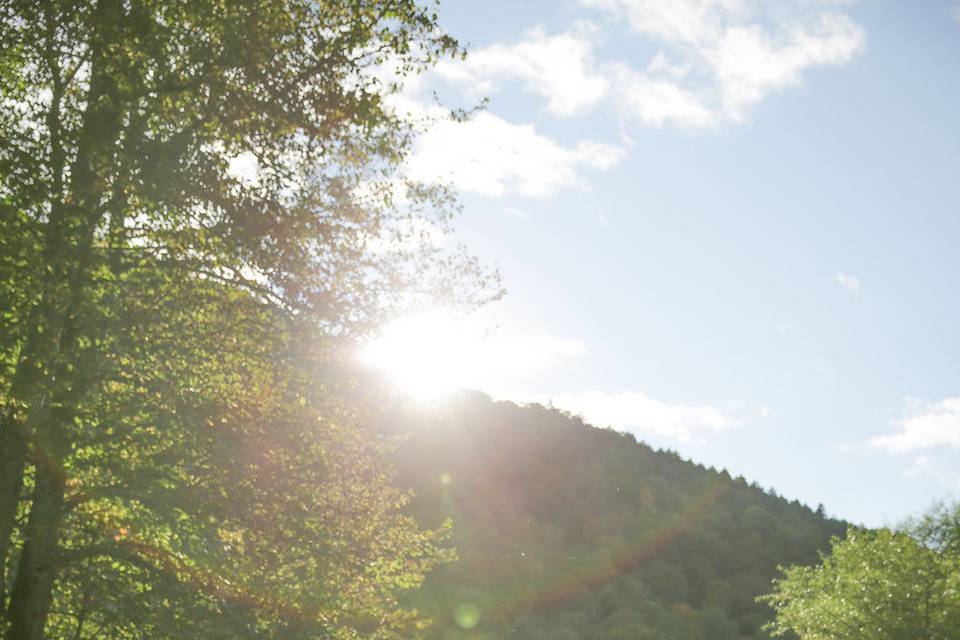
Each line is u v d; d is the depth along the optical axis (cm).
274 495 1323
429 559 1514
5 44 1234
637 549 15788
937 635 3753
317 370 1389
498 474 17938
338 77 1315
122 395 1244
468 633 12088
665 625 13175
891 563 3988
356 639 1421
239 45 1239
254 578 1330
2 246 1119
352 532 1416
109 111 1230
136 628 1256
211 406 1295
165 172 1205
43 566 1269
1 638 1233
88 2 1220
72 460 1238
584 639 12900
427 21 1324
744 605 14225
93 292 1204
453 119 1416
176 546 1381
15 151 1163
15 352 1198
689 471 19462
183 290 1284
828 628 3931
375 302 1366
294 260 1309
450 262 1431
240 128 1271
